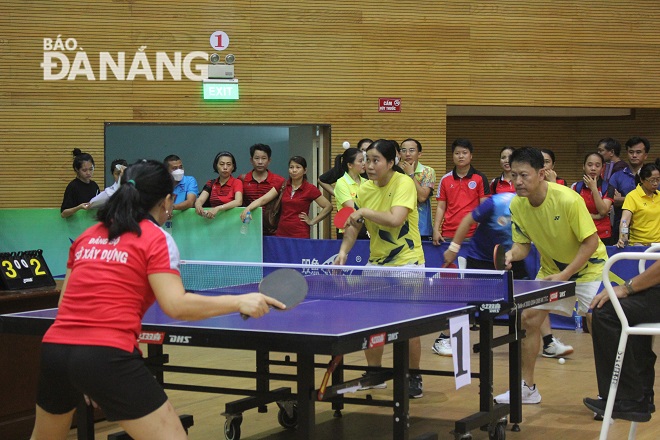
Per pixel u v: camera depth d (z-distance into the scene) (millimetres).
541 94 9992
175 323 3322
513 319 4379
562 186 4668
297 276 2797
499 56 9867
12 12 8867
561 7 9977
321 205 7805
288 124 9438
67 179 9062
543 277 5027
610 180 8219
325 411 4934
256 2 9320
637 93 10219
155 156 11484
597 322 3676
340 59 9523
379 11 9570
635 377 3639
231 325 3234
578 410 4852
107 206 2799
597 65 10102
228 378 5770
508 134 11555
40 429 2881
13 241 7980
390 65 9625
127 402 2629
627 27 10141
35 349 4477
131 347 2668
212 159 11719
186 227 7863
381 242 5059
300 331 3027
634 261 7023
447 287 4227
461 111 11016
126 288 2670
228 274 5641
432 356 6551
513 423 4426
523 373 4992
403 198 4840
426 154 9742
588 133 11648
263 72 9367
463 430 3865
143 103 9156
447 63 9750
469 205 7219
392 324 3203
